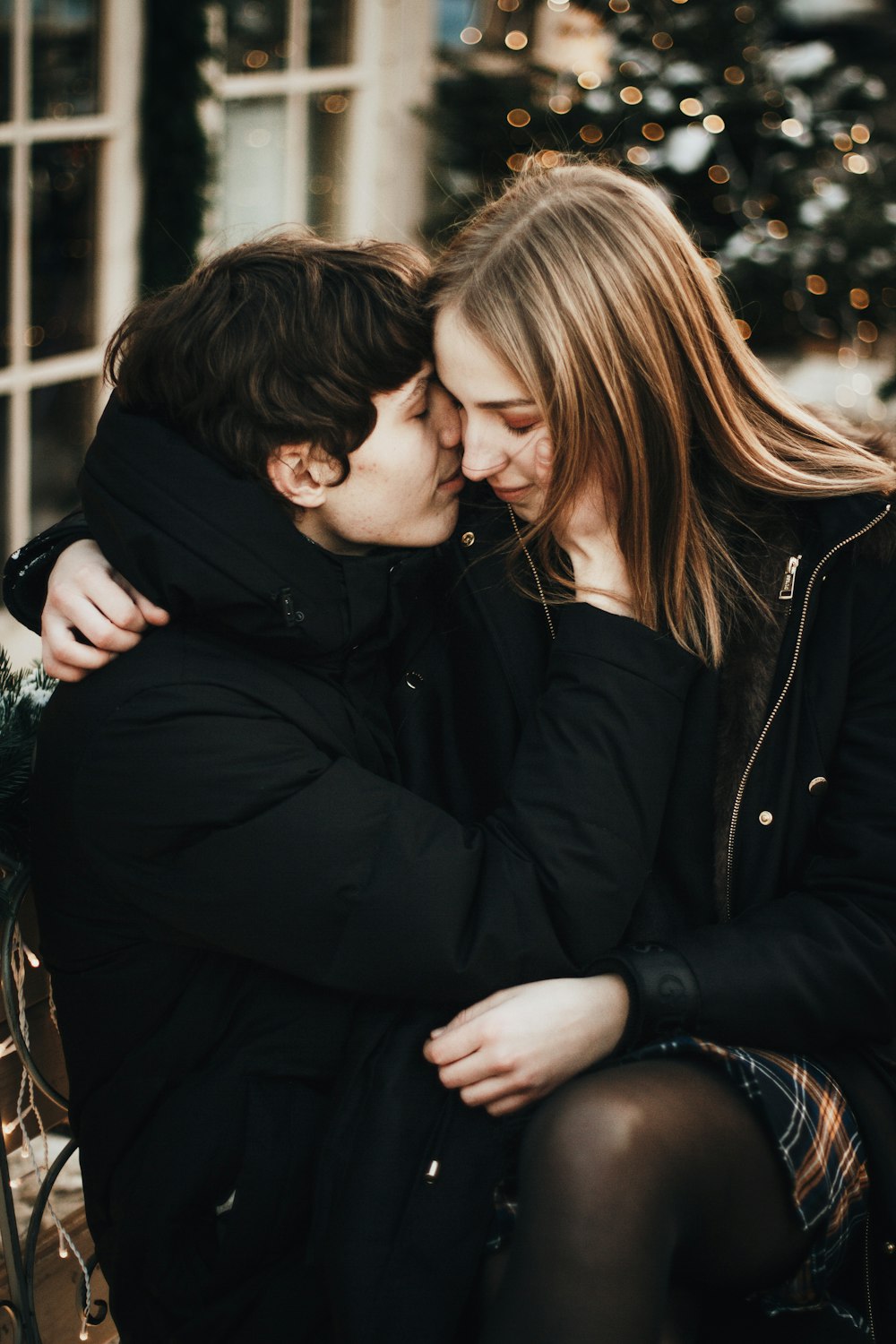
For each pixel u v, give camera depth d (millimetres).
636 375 1310
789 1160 1222
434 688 1531
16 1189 1584
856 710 1404
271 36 4113
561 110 4602
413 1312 1226
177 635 1321
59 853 1345
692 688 1395
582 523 1382
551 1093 1237
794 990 1294
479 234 1359
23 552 1504
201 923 1286
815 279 4547
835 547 1368
